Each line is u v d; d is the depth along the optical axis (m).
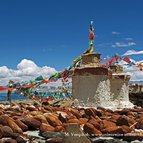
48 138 11.98
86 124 12.41
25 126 13.20
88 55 21.23
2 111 16.20
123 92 23.11
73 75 21.30
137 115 17.27
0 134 11.51
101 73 20.70
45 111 16.62
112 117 15.21
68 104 23.38
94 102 20.50
